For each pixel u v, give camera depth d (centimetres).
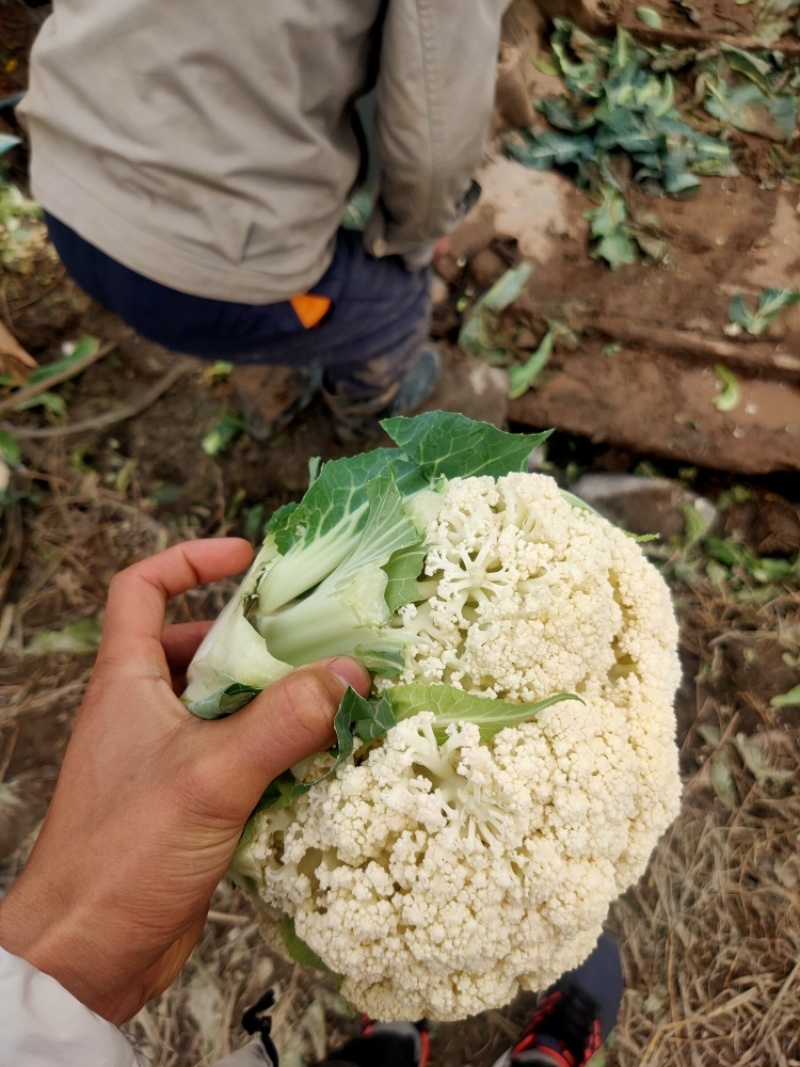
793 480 57
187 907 25
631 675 29
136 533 57
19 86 63
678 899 50
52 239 40
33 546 56
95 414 59
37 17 62
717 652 55
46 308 60
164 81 31
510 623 25
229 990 47
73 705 53
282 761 23
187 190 33
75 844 25
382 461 29
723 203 65
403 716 25
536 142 66
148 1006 46
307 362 47
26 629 54
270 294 37
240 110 32
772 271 62
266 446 59
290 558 28
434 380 57
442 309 62
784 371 58
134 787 25
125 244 35
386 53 32
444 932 24
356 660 26
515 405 59
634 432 57
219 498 58
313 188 35
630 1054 47
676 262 62
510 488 27
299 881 25
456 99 33
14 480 57
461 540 26
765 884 50
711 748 53
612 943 48
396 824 24
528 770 24
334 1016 47
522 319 61
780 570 56
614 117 66
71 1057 23
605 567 27
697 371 59
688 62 70
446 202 38
